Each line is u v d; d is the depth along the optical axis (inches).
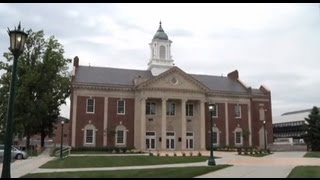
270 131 2839.6
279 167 1058.7
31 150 2037.4
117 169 1003.3
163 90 2440.9
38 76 2167.8
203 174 829.2
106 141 2348.7
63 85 2337.6
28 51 2261.3
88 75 2471.7
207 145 2576.3
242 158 1603.1
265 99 2871.6
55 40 2316.7
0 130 2148.1
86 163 1280.8
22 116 2121.1
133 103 2447.1
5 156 572.4
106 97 2397.9
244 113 2738.7
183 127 2470.5
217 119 2655.0
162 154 1918.1
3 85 2193.7
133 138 2407.7
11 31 610.5
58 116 2493.8
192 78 2512.3
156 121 2461.9
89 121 2338.8
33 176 773.3
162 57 2829.7
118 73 2605.8
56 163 1290.6
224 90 2723.9
